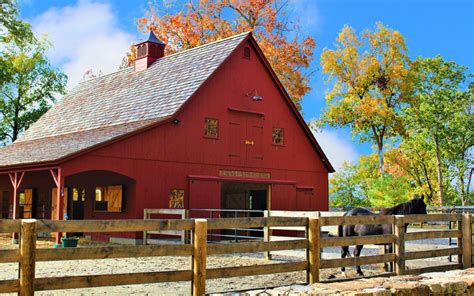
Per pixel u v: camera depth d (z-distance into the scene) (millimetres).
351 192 62938
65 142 25281
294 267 9961
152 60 31047
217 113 25109
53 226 7676
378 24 51625
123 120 26188
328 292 6719
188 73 26391
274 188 26922
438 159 49438
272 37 45812
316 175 29016
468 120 48844
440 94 49062
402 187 36469
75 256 7750
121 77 32188
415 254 12070
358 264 10992
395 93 52250
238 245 9258
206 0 46250
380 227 12703
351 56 51656
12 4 30469
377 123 51375
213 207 24469
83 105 32125
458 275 8195
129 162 21891
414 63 51344
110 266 14539
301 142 28484
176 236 22781
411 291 7066
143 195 22281
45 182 28406
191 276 8727
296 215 16203
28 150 26797
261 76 27062
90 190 25391
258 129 26672
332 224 10656
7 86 45406
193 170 23953
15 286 7285
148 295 10000
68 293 10039
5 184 31500
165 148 23094
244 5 45781
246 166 25953
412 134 52094
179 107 23484
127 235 22562
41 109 47531
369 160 62438
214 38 45719
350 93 51812
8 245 20969
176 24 46562
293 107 28000
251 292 6973
